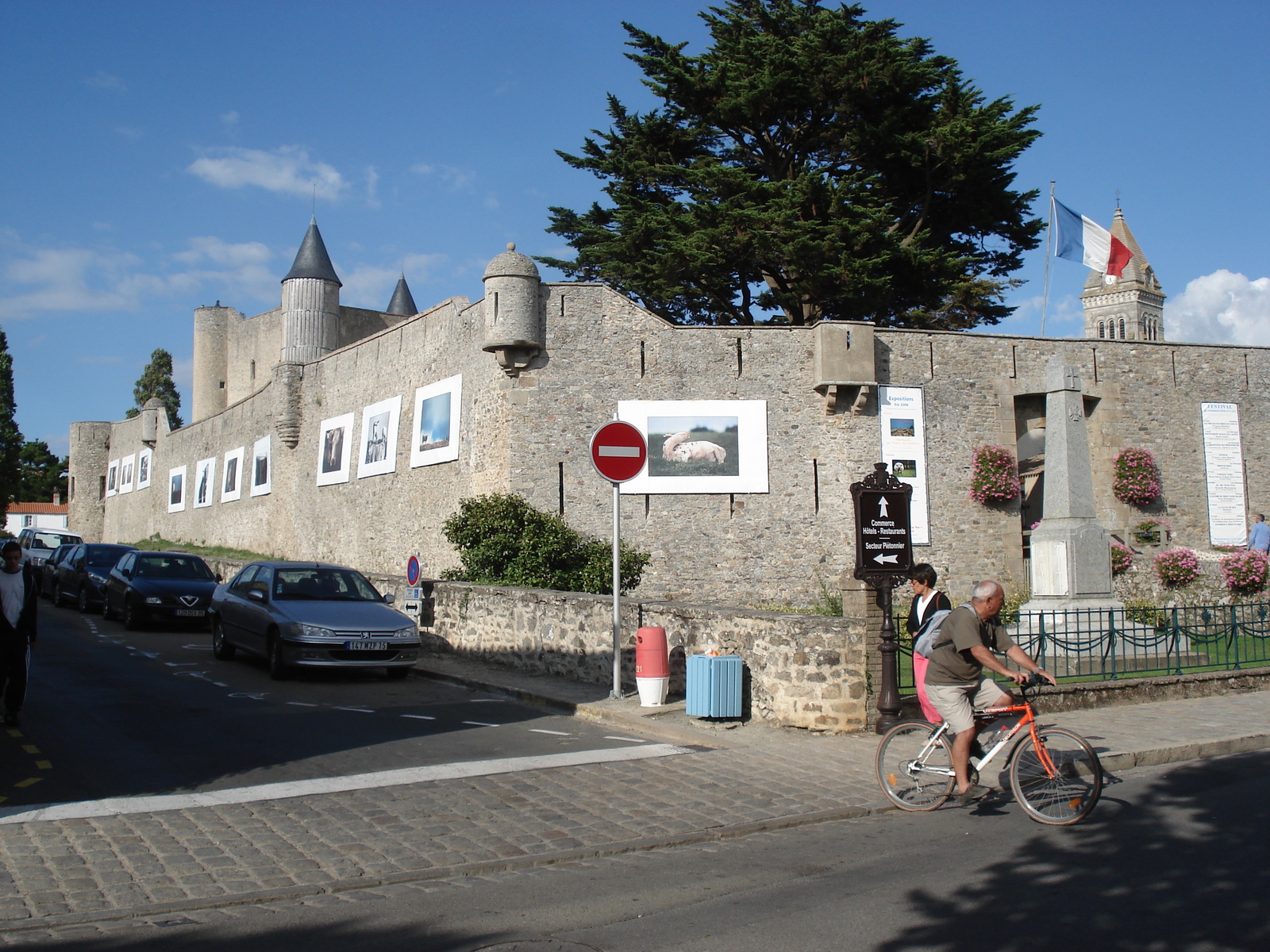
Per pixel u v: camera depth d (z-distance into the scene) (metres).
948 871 6.17
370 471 30.73
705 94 30.03
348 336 47.69
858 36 28.73
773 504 23.84
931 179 30.11
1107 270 26.97
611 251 31.28
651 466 23.61
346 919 5.38
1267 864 6.25
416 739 9.94
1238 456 27.53
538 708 11.98
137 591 19.67
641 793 8.09
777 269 29.23
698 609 11.72
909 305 31.03
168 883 5.85
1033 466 26.55
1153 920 5.26
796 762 9.16
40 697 11.70
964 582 24.83
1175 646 13.35
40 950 4.93
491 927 5.25
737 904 5.60
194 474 47.53
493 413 24.12
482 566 19.23
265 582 14.81
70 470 67.12
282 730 10.25
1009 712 7.59
